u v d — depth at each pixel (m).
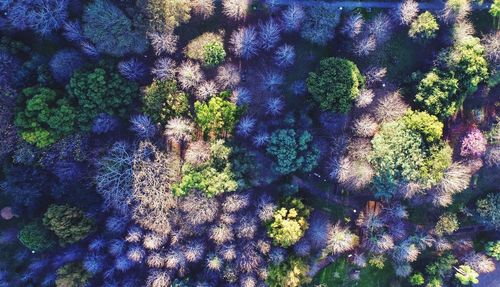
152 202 53.88
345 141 53.88
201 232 55.12
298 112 53.91
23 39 52.56
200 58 51.66
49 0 48.72
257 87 54.38
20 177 52.22
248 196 54.00
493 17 53.66
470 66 51.19
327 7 50.94
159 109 52.03
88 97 49.19
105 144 53.22
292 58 52.50
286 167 52.09
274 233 52.94
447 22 51.88
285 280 53.94
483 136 55.03
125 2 50.81
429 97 51.97
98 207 54.50
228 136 53.84
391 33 53.50
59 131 50.09
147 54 52.53
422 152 52.66
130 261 54.81
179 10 50.31
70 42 51.78
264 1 52.12
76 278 53.66
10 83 49.97
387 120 53.78
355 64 53.78
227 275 54.84
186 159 53.91
